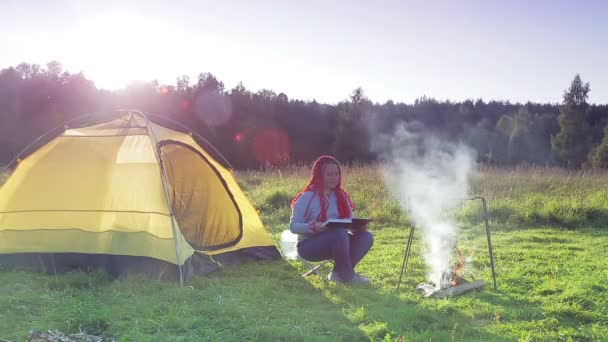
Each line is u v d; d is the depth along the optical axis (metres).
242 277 5.85
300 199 5.89
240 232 6.90
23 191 6.12
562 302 5.05
